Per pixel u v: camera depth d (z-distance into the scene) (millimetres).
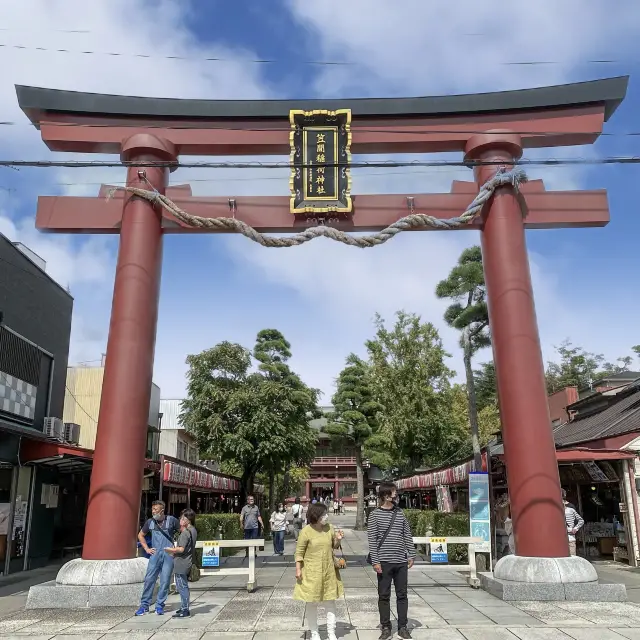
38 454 15039
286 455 29281
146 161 12609
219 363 29234
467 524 15375
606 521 18125
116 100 12750
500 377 11844
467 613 9156
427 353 29766
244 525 17844
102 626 8531
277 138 12969
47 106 12570
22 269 17344
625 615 8945
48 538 17328
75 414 28203
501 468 15945
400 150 13289
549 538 10789
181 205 12719
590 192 12906
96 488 10992
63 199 12695
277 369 30219
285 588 11977
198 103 12883
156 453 32406
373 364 30797
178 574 9203
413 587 11703
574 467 17625
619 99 12789
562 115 12883
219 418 28203
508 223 12312
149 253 12203
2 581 13898
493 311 12180
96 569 10305
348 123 12703
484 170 12742
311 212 12547
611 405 23156
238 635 7848
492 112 12945
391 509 7996
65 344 20578
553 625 8250
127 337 11664
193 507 27734
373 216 12844
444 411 29797
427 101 12953
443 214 12836
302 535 7453
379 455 34969
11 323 16562
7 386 16281
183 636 7828
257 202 12898
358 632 7969
